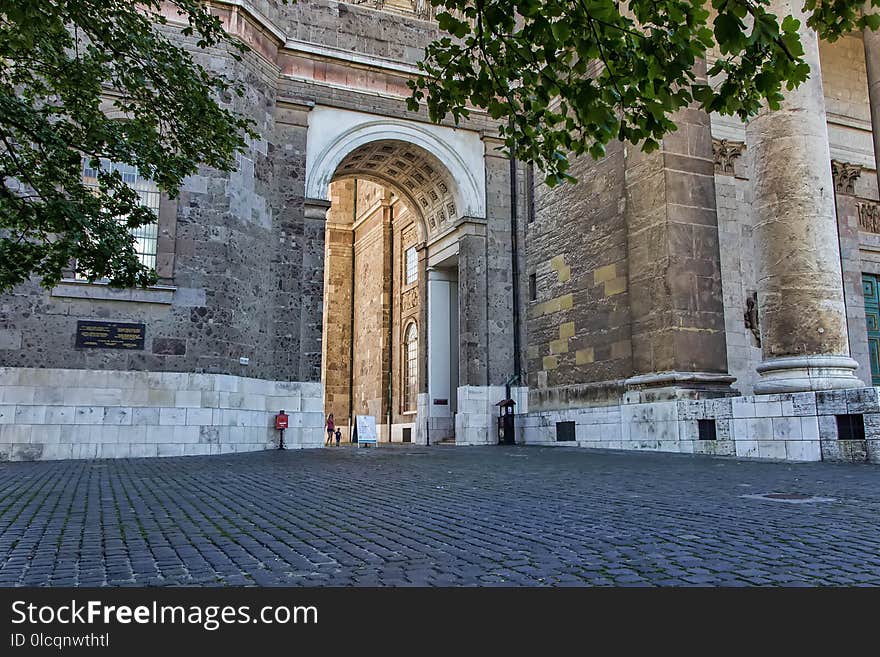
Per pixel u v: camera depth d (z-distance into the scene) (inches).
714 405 627.8
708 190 745.6
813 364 553.3
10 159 353.7
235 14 824.3
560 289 929.5
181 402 731.4
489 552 199.6
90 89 364.2
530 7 224.8
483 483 405.4
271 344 863.7
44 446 676.7
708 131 759.1
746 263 845.8
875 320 1011.9
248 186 828.0
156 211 751.1
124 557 196.2
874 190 1064.2
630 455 648.4
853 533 220.5
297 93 939.3
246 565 185.5
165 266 743.7
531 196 1040.8
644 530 231.6
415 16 1032.8
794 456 539.2
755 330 830.5
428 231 1194.6
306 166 925.2
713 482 382.9
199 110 382.6
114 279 384.2
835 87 1070.4
